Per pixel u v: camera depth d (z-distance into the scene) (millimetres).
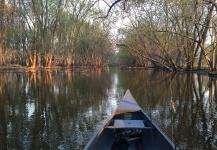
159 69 48969
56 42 60719
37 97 15461
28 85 21938
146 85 21266
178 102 13273
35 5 44656
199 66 37094
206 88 18516
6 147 7090
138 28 35906
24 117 10414
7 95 16344
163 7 30938
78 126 8969
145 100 13984
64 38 56969
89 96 15719
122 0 16891
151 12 32344
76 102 13648
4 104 13305
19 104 13250
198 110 11211
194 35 35031
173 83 22344
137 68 59656
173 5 30203
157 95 15695
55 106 12586
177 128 8492
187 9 26281
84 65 73562
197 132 8039
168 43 38906
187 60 37531
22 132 8391
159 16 34000
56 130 8531
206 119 9633
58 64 62500
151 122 6723
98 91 18000
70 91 18094
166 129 8406
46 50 50125
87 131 8367
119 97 15219
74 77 31219
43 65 50438
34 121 9750
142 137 6789
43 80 26828
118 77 30844
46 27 48969
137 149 6277
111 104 12969
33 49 47938
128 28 39969
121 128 6457
